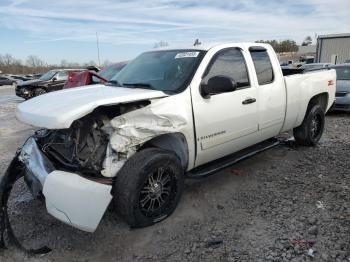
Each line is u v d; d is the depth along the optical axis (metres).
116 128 3.34
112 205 3.53
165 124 3.60
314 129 6.33
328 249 3.20
